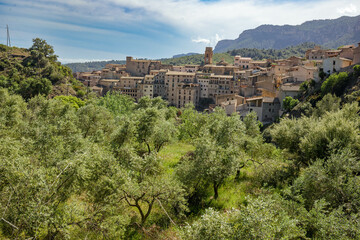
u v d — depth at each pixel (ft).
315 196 78.89
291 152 121.49
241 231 52.85
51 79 469.98
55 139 98.99
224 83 538.06
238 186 110.93
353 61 288.10
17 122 153.17
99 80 618.44
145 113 141.08
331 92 244.22
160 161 91.76
